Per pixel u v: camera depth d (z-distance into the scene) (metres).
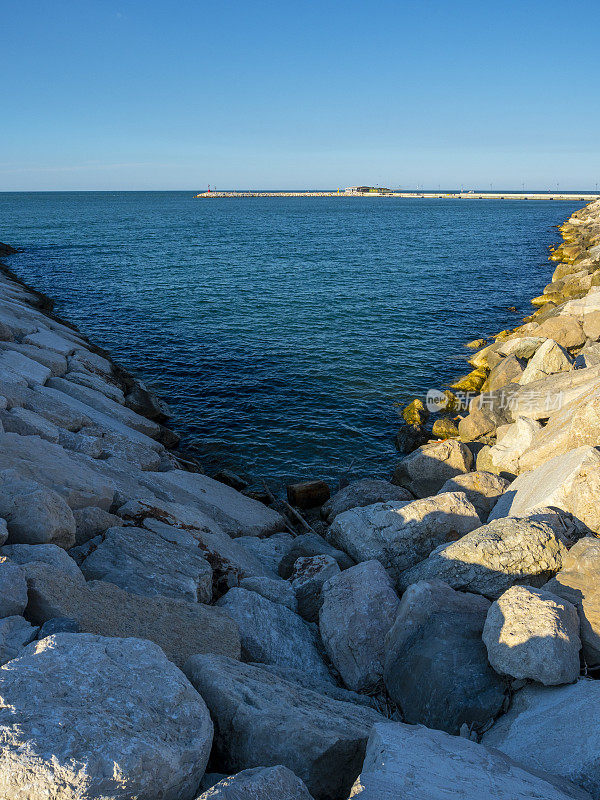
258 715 5.00
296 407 22.59
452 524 10.20
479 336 31.66
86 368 22.45
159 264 57.00
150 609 6.98
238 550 11.18
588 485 8.76
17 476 8.84
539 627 6.04
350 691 7.23
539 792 4.23
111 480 11.46
